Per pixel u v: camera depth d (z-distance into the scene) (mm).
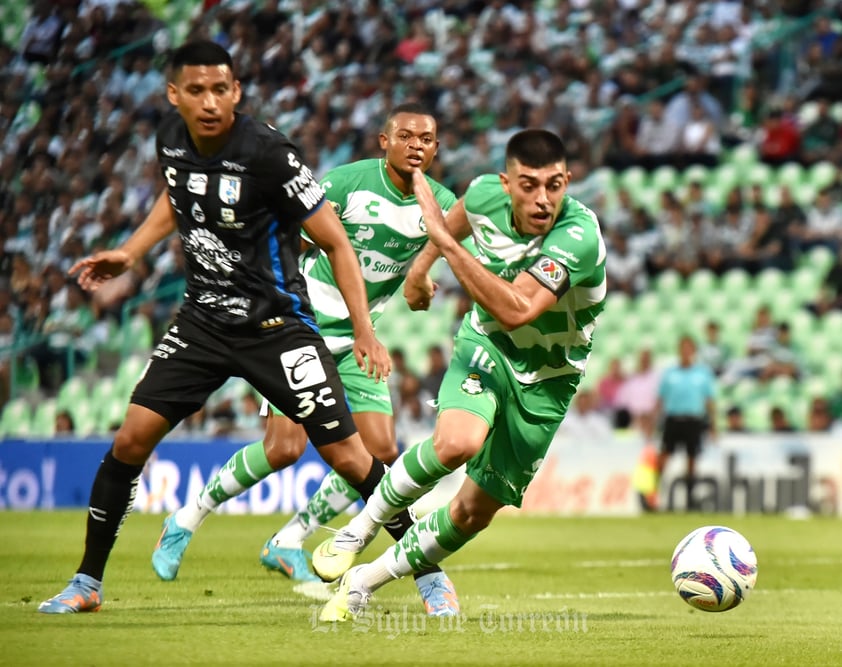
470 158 68938
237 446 45594
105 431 54438
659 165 73250
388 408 25219
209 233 18484
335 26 66125
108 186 59250
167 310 55969
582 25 75188
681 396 52656
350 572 19688
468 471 19781
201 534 37625
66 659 15086
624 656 16562
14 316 55875
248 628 18406
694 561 19719
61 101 60375
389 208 24672
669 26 75875
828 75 74750
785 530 45312
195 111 17562
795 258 68812
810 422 59094
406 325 66625
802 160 73188
